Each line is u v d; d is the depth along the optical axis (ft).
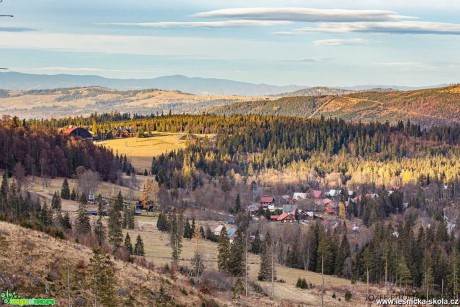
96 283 261.03
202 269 435.94
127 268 317.22
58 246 297.33
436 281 533.96
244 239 539.70
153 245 551.18
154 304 286.87
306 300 426.92
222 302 340.59
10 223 318.86
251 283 451.53
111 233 458.91
